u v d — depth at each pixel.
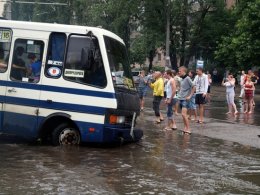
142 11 52.00
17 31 11.99
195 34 52.31
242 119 19.92
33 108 11.71
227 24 52.38
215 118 20.03
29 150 11.20
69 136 11.73
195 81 18.11
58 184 8.22
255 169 10.02
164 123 17.70
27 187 7.97
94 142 11.79
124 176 8.98
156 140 13.46
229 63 41.69
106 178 8.77
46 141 12.41
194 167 10.02
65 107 11.54
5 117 11.91
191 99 15.43
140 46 51.50
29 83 11.77
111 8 52.19
